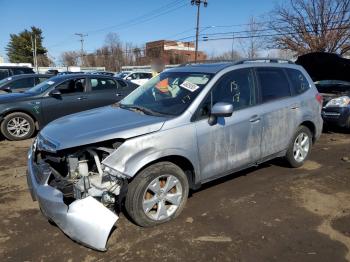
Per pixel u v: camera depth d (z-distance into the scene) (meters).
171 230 3.58
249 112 4.34
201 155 3.86
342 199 4.35
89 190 3.23
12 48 85.38
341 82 9.70
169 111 3.87
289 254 3.18
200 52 54.41
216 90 4.07
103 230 3.06
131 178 3.40
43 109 7.99
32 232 3.59
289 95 5.03
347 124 8.06
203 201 4.26
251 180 4.96
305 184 4.84
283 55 33.88
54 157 3.39
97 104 8.70
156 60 14.41
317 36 29.42
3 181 5.07
